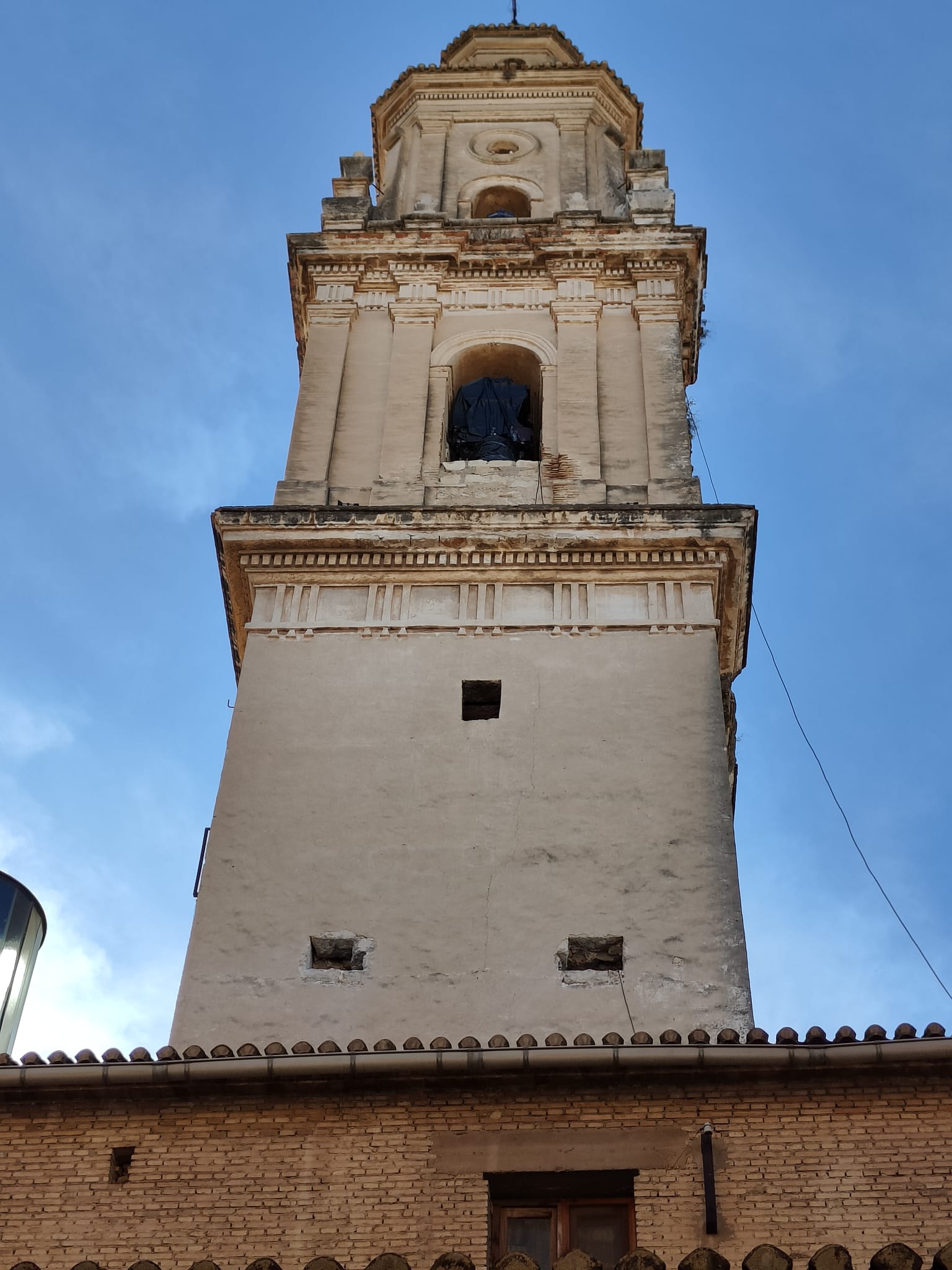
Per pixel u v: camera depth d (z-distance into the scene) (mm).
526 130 37500
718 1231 16969
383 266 32219
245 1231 17156
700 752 23594
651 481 28281
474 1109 17953
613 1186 17641
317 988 20875
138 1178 17594
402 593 26125
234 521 26688
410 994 20781
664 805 22906
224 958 21219
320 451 28984
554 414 29547
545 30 41219
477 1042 18266
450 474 28562
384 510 26719
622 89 38656
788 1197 17109
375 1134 17828
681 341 31469
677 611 25766
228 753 23766
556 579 26203
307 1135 17844
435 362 30672
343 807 23016
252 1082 18078
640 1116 17828
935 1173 17156
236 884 22031
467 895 21875
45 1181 17594
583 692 24500
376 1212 17266
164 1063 18047
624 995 20703
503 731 23969
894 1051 17734
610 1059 17891
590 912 21656
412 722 24156
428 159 36719
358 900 21859
